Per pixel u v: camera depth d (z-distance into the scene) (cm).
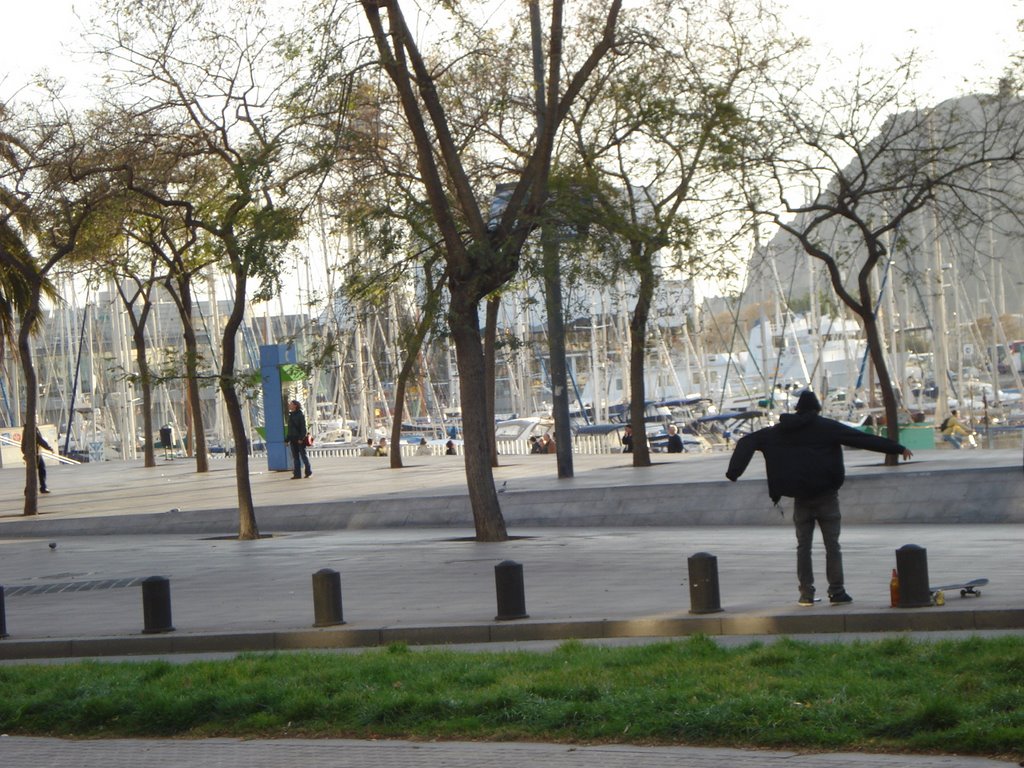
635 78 2584
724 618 1399
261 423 8531
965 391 7744
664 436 6888
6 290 3778
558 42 2400
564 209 2367
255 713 1071
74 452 9294
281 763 927
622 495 2888
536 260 2330
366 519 3088
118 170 2661
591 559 2109
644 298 3044
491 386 4181
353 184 2547
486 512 2527
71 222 2991
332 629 1495
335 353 2650
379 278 2434
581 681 1073
